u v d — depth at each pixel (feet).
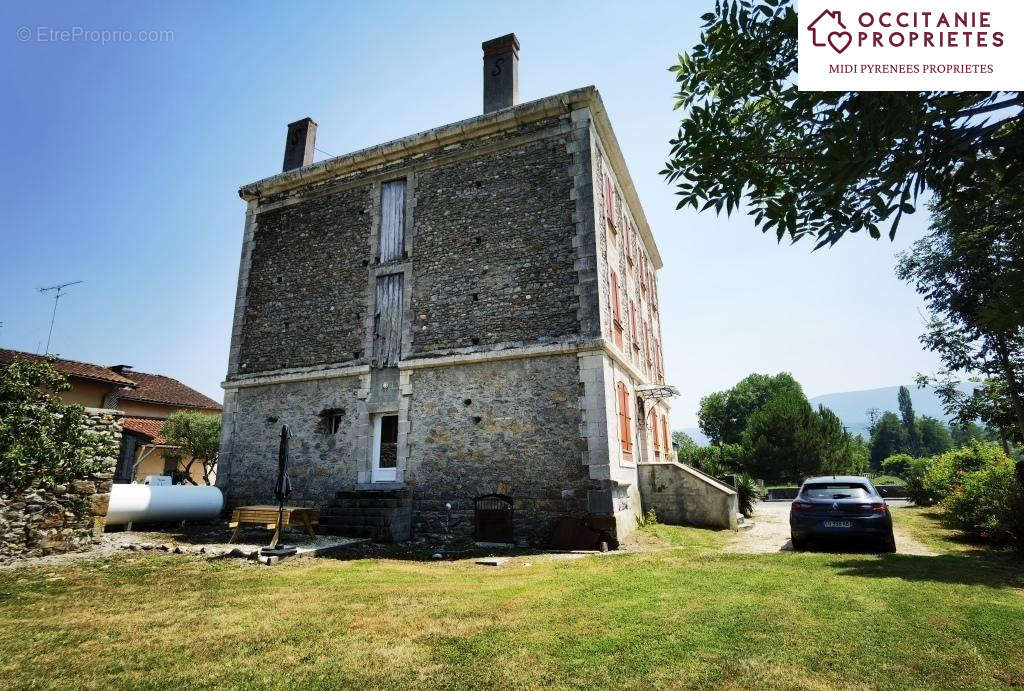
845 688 10.20
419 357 38.78
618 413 36.70
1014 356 34.09
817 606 15.02
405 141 42.78
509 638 13.20
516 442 34.58
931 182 8.91
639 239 58.18
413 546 31.32
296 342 44.01
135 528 34.45
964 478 35.88
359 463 38.86
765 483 108.37
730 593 16.78
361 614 15.79
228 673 11.79
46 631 14.69
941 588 16.72
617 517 32.01
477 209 39.93
